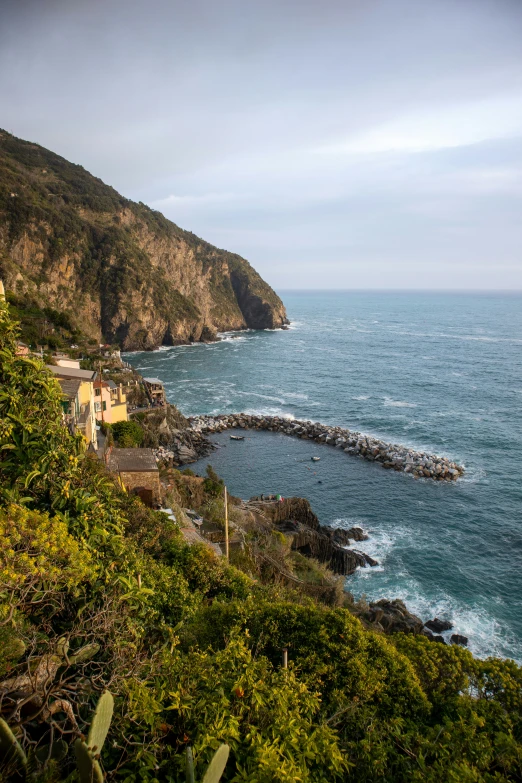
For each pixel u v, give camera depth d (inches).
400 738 365.4
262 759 267.7
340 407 3506.4
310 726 323.9
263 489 2155.5
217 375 4613.7
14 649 285.7
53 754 253.8
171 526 879.1
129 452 1206.9
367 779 323.6
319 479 2255.2
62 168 7721.5
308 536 1518.2
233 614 505.4
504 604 1357.0
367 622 1069.1
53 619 350.9
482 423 3056.1
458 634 1228.5
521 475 2250.2
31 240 5556.1
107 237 6392.7
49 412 454.3
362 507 1966.0
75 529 415.5
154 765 264.4
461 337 7460.6
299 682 392.2
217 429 2984.7
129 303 6122.1
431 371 4753.9
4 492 387.5
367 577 1485.0
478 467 2353.6
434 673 468.8
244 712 318.7
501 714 410.0
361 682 430.6
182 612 561.6
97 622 343.0
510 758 338.0
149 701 290.8
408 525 1812.3
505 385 4116.6
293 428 2955.2
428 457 2415.1
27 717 262.8
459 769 302.7
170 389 4018.2
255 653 459.8
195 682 330.6
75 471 458.3
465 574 1494.8
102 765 269.6
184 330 6791.3
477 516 1865.2
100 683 309.9
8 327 455.5
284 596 776.3
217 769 228.2
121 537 478.6
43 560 328.5
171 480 1555.1
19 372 447.8
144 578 549.0
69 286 5871.1
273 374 4672.7
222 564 791.1
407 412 3346.5
